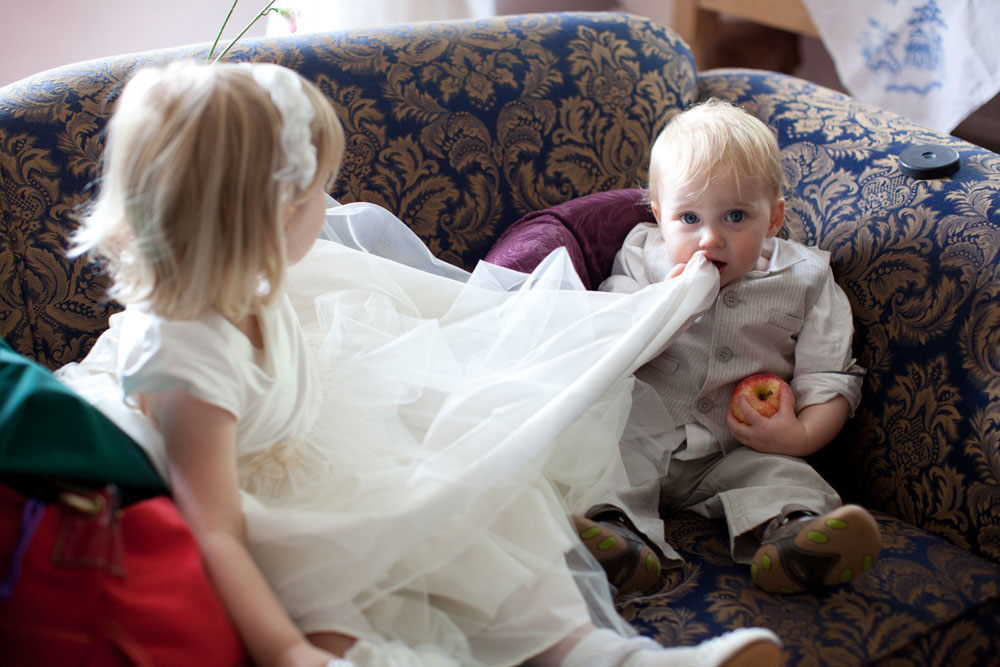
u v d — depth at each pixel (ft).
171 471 2.53
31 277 3.52
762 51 8.29
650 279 4.04
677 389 3.85
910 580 3.05
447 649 2.59
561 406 2.96
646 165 4.50
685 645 2.83
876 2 5.95
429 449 2.93
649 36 4.61
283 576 2.54
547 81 4.32
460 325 3.52
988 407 3.28
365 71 4.06
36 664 1.90
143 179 2.37
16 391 2.17
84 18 5.78
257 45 4.02
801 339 3.83
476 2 6.00
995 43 5.41
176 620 2.08
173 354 2.52
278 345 2.79
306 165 2.52
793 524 3.05
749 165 3.60
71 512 2.09
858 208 3.97
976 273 3.47
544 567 2.75
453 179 4.15
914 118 6.02
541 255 3.92
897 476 3.59
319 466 2.82
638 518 3.26
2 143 3.49
